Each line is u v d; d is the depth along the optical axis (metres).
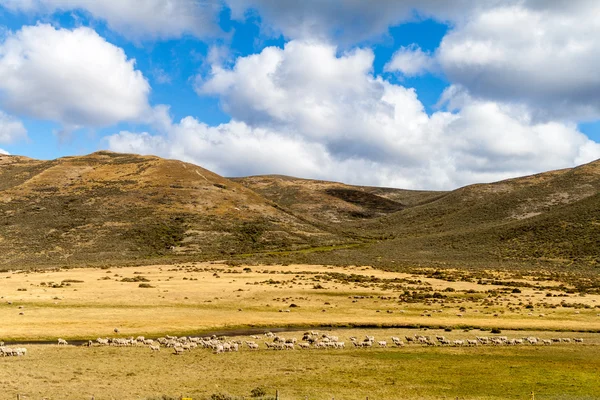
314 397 35.03
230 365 45.19
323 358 48.69
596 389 38.72
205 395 34.88
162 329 62.47
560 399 35.78
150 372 42.28
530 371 44.53
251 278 114.12
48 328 60.06
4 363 44.09
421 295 92.75
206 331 63.31
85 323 63.62
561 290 103.75
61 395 34.72
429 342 56.72
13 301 76.94
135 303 79.31
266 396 34.41
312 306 80.88
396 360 48.34
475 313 76.69
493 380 41.28
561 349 54.41
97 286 97.38
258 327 66.31
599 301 89.00
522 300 89.81
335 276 119.12
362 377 41.66
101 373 41.56
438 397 35.94
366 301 86.75
